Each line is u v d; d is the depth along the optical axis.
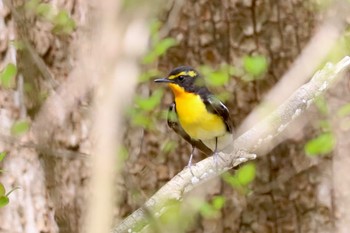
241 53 12.96
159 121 12.77
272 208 13.04
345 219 13.07
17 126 10.84
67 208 12.10
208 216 12.66
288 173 13.06
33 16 12.03
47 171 11.91
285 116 8.51
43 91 11.45
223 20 13.00
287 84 11.55
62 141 11.70
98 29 5.13
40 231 11.80
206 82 11.29
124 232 7.46
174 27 12.89
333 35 12.15
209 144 10.98
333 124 13.17
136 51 6.35
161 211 7.97
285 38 13.02
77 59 11.40
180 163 12.82
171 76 10.71
